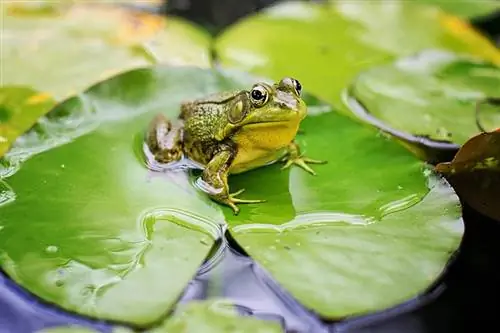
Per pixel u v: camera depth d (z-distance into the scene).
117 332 0.48
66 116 0.58
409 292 0.50
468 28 0.71
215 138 0.55
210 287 0.50
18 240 0.51
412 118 0.60
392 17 0.72
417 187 0.54
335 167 0.56
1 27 0.67
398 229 0.52
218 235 0.52
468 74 0.64
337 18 0.71
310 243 0.52
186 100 0.59
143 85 0.60
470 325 0.49
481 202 0.55
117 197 0.54
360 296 0.50
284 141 0.55
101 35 0.67
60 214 0.52
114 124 0.58
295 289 0.50
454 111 0.61
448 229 0.52
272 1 0.77
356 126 0.59
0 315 0.49
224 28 0.73
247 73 0.62
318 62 0.66
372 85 0.63
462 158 0.55
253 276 0.51
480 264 0.52
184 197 0.54
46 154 0.55
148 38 0.67
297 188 0.55
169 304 0.49
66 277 0.50
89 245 0.51
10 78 0.62
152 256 0.51
